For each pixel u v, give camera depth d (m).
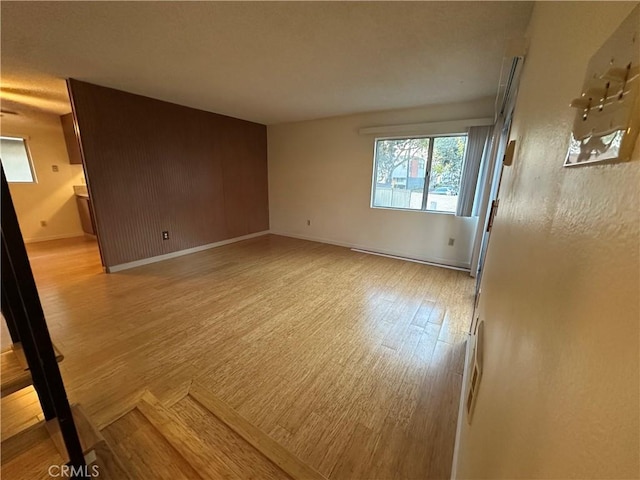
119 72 2.63
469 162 3.51
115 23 1.76
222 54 2.21
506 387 0.61
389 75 2.65
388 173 4.36
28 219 4.89
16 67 2.49
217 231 4.84
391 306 2.77
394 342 2.18
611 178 0.29
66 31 1.85
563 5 0.69
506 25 1.74
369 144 4.37
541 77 0.88
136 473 1.19
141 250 3.81
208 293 3.01
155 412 1.49
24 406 1.51
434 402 1.61
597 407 0.25
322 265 3.96
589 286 0.31
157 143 3.77
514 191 1.03
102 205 3.35
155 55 2.24
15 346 0.97
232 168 4.91
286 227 5.69
